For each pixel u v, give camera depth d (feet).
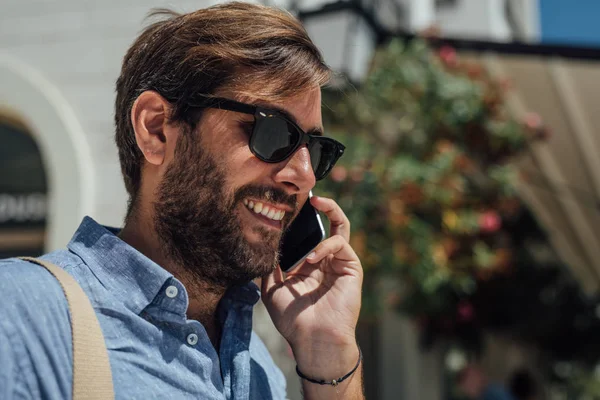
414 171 12.54
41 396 3.12
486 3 30.86
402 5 19.16
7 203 12.16
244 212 4.10
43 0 11.84
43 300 3.32
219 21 4.14
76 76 11.52
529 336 26.25
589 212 24.04
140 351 3.58
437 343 20.90
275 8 4.40
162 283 3.76
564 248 29.58
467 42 14.57
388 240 12.46
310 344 4.96
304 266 5.36
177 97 4.05
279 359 11.44
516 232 21.13
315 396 4.90
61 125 11.35
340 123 13.09
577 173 20.49
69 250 3.92
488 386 20.29
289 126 4.15
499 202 14.75
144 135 4.12
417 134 13.67
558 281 25.03
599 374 36.78
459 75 14.76
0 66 11.78
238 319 4.52
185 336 3.84
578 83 15.21
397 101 13.66
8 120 12.00
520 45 14.24
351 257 5.22
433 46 14.60
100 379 3.26
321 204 5.28
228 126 4.04
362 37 10.95
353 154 12.20
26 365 3.12
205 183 3.99
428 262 12.60
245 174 4.03
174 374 3.64
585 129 17.57
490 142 14.40
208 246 4.01
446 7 31.40
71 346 3.29
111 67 11.35
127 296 3.73
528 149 16.08
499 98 14.62
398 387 18.19
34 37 11.80
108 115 11.30
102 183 11.23
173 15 4.74
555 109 16.89
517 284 21.66
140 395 3.44
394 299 14.53
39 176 12.00
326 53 10.54
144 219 4.19
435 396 21.85
